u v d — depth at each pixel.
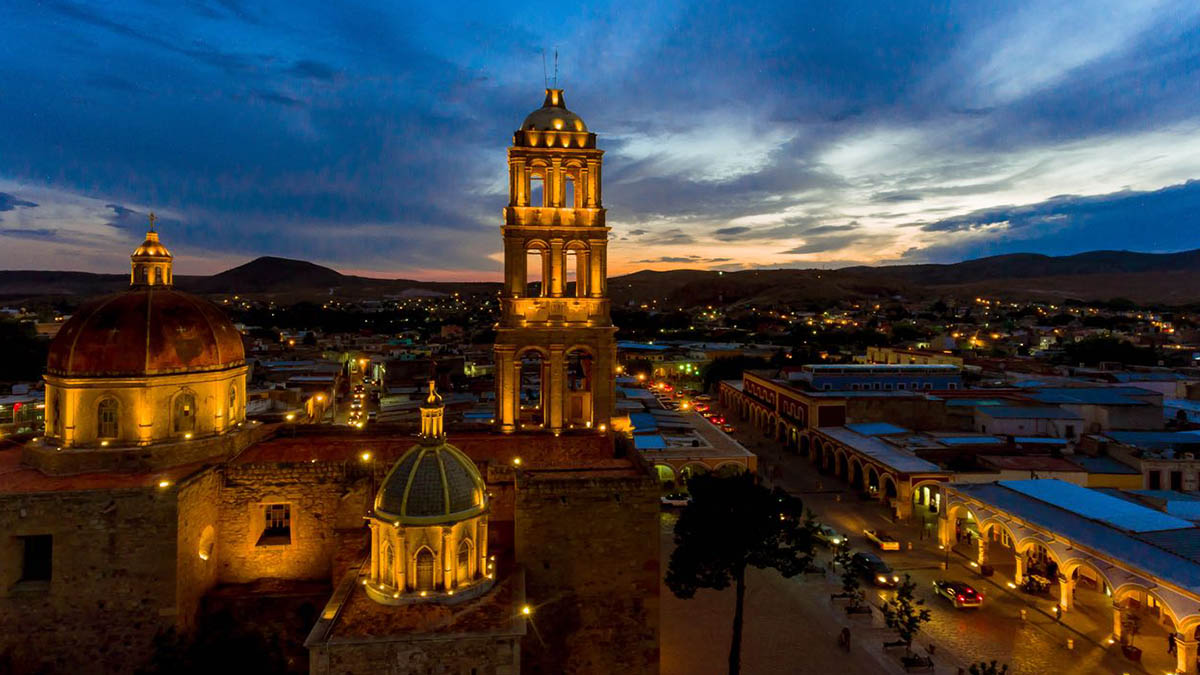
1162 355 158.88
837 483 82.69
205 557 34.12
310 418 80.75
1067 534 48.28
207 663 30.45
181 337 36.94
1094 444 76.62
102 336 35.28
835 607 48.41
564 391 44.81
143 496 30.73
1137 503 56.00
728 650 41.97
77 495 30.42
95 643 30.59
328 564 36.22
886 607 44.69
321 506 36.16
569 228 44.28
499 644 25.98
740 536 36.50
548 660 33.06
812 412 94.38
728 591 51.19
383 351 158.62
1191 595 38.50
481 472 37.69
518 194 44.16
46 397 36.78
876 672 39.47
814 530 41.69
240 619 33.62
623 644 33.50
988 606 49.00
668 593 50.88
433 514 28.67
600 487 33.19
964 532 62.97
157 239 39.16
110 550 30.61
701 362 179.75
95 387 35.12
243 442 39.75
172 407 36.72
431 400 30.16
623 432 44.03
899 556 59.09
